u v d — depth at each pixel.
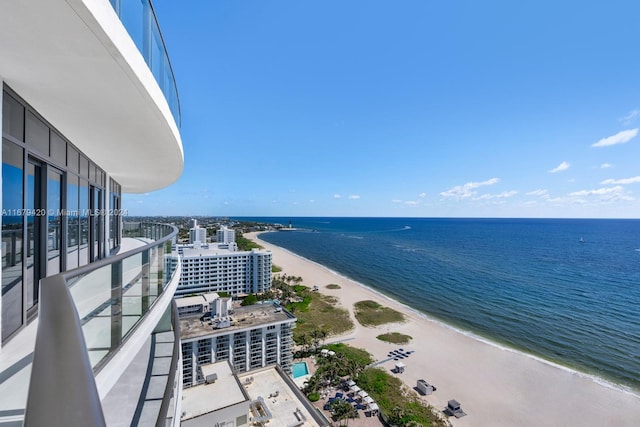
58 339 1.53
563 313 50.06
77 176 7.16
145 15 4.36
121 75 3.77
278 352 33.75
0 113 3.78
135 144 6.75
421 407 27.36
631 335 41.69
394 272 81.25
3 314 4.03
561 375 32.34
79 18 2.69
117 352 3.95
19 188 4.47
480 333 42.97
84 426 1.19
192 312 37.56
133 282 4.60
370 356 36.62
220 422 15.70
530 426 25.30
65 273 2.40
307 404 21.81
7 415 2.81
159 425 3.74
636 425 25.41
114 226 11.59
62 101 4.54
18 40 2.98
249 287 65.50
